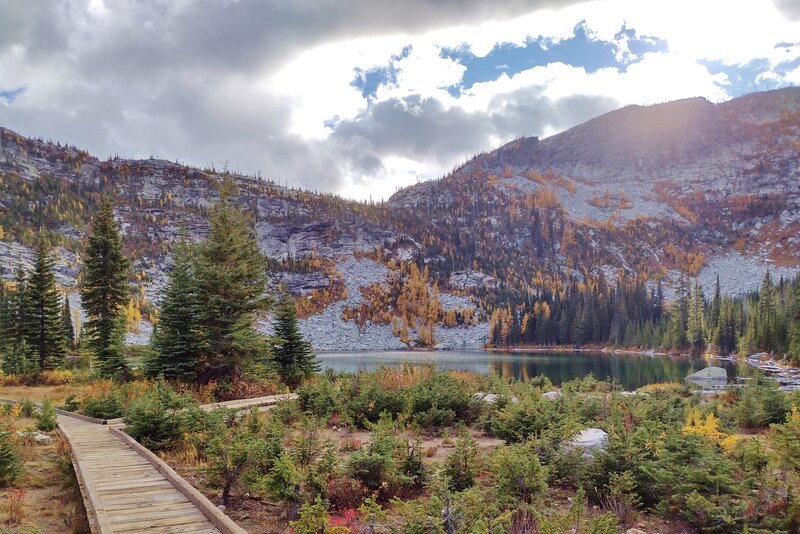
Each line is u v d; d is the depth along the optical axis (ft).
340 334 622.13
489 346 557.33
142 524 21.98
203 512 23.61
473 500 21.57
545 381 83.92
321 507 20.01
